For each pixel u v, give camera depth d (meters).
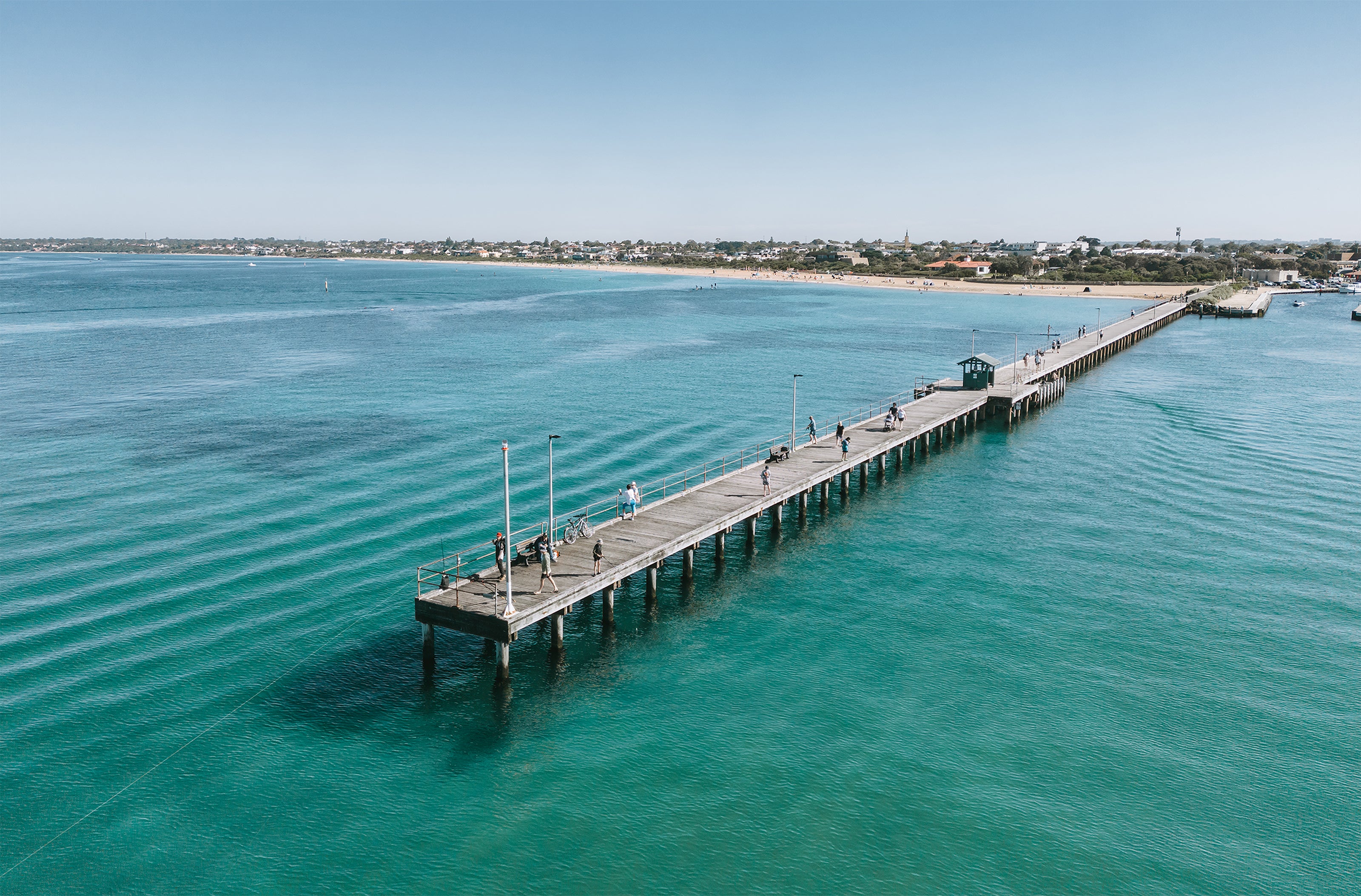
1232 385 95.19
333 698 31.59
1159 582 42.09
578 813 25.88
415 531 47.19
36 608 37.28
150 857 23.89
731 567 44.81
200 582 40.22
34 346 118.12
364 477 56.88
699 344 130.25
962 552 46.53
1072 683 32.91
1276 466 61.94
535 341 132.75
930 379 99.25
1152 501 54.59
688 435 70.25
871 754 28.70
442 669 33.97
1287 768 27.88
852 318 177.75
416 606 33.31
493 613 32.25
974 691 32.44
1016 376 86.69
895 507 54.31
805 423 74.88
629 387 92.00
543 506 51.47
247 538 45.59
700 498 47.56
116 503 50.69
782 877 23.41
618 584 41.66
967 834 25.00
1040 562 44.84
